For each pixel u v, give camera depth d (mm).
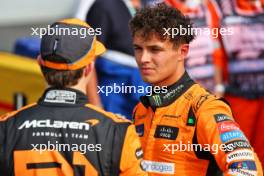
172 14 10500
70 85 9742
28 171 9477
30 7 24234
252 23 19047
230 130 10117
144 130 10984
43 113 9703
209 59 18734
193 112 10391
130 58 17625
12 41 23828
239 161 9945
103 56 17609
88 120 9609
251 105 19266
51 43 9680
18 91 17375
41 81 16984
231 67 19125
